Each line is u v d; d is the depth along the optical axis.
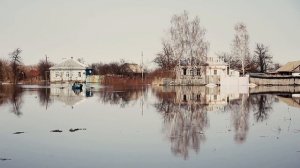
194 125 23.67
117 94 54.69
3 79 121.44
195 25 86.44
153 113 30.41
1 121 25.84
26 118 27.41
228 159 14.95
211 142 18.20
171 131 21.41
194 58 86.88
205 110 32.34
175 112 31.00
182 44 86.50
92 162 14.69
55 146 17.53
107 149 16.84
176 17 86.56
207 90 65.31
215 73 95.44
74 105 37.62
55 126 23.52
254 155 15.55
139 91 62.69
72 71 114.62
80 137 19.67
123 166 14.12
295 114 29.33
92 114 29.88
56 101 42.28
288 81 92.62
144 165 14.26
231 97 47.81
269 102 40.19
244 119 26.41
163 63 93.12
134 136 19.91
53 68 114.69
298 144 17.61
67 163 14.53
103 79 113.38
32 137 19.73
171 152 16.20
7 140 18.98
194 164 14.31
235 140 18.69
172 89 69.44
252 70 130.00
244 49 94.62
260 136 19.70
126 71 125.44
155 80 94.12
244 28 95.00
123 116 28.55
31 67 141.12
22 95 52.38
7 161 14.84
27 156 15.64
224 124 24.00
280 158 15.02
